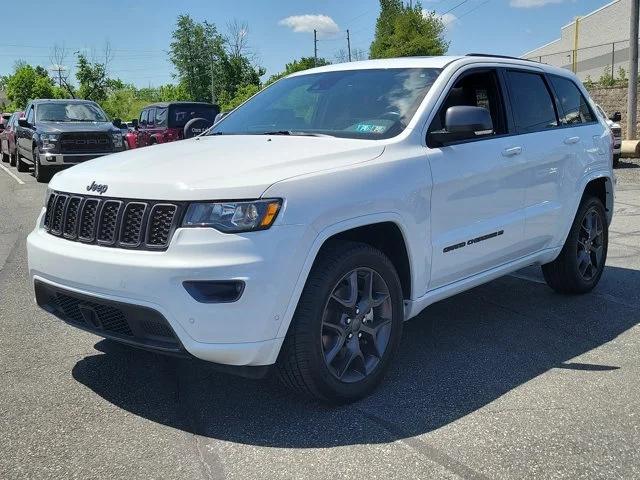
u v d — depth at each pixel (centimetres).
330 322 358
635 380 402
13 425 347
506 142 470
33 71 6694
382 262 376
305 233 331
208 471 303
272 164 350
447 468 304
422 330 497
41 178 1612
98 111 1770
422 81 445
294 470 303
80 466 308
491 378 407
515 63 513
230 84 8794
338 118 444
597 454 315
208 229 318
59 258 358
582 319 521
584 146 555
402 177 384
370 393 382
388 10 5431
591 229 584
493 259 464
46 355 448
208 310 317
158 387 394
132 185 343
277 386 394
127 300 330
